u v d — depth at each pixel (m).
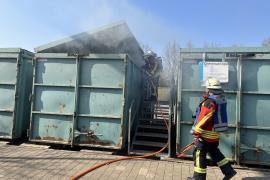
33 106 7.20
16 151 6.55
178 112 6.31
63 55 7.08
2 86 7.52
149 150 7.06
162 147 6.98
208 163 6.13
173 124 8.17
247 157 6.02
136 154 6.73
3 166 5.34
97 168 5.45
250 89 6.05
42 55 7.19
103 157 6.35
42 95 7.19
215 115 4.61
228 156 6.10
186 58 6.31
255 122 6.01
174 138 7.68
